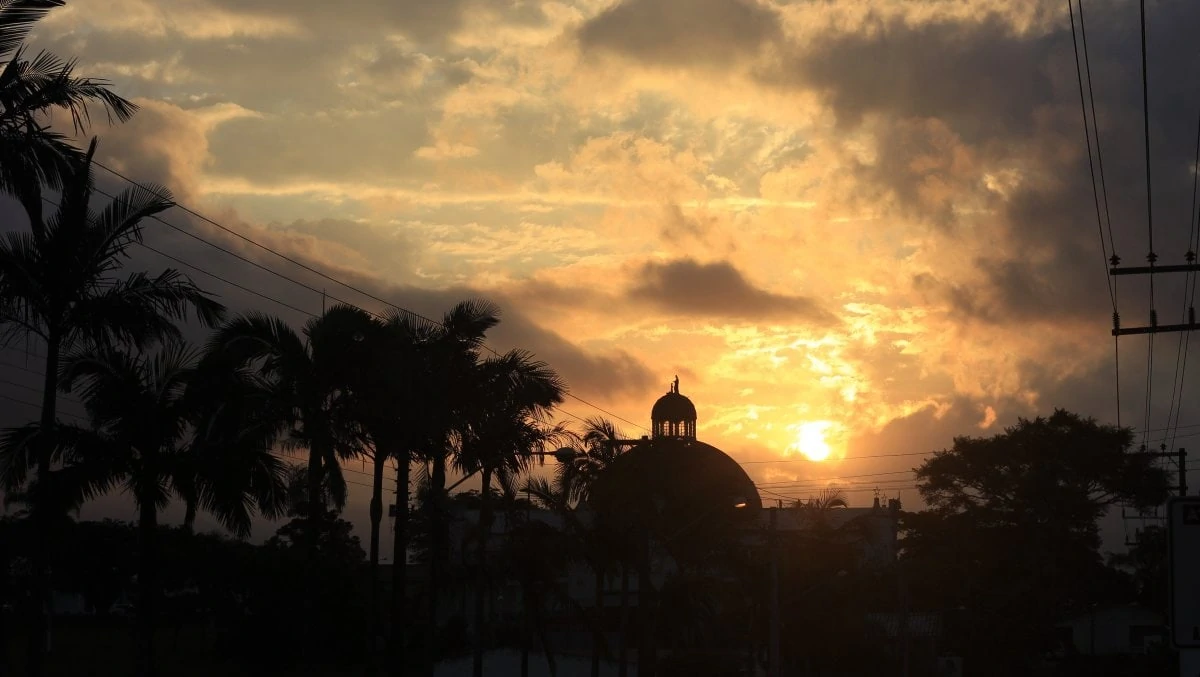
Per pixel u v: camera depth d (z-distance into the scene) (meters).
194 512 32.53
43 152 21.34
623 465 51.88
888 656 76.75
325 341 40.03
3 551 49.38
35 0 20.16
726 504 54.19
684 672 64.19
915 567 83.12
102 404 31.05
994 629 79.81
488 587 50.16
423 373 41.41
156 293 27.33
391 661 42.41
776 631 49.41
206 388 32.22
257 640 64.12
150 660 31.78
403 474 42.72
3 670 53.94
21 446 27.64
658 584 77.12
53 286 26.33
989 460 92.44
